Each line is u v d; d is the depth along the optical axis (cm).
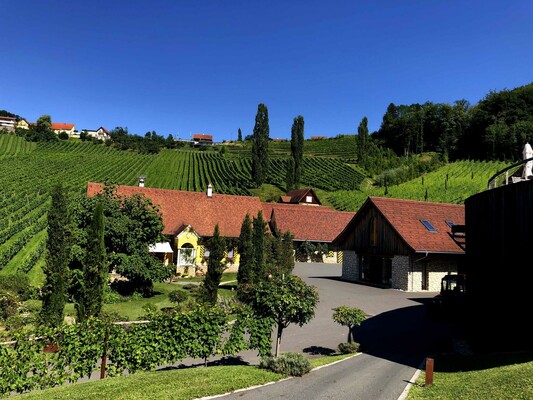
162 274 2820
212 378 1115
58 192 2056
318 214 5631
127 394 965
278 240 4025
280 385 1109
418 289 3097
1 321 1962
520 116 11338
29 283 2761
